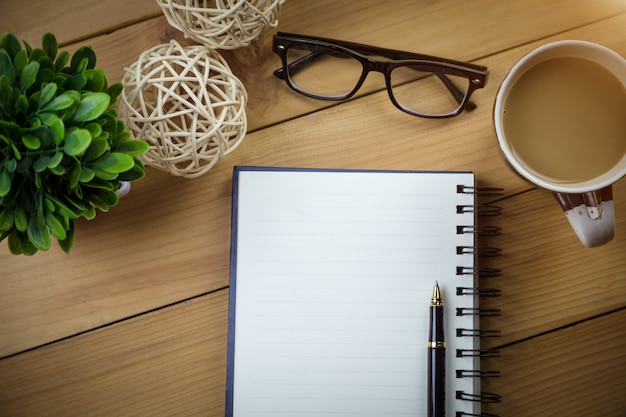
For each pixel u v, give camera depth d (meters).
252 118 0.80
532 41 0.81
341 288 0.77
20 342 0.79
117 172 0.62
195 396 0.79
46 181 0.62
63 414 0.79
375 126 0.80
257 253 0.77
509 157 0.68
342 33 0.81
